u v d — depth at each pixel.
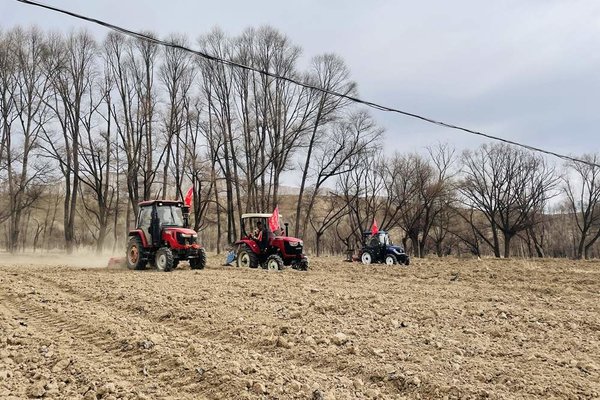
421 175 43.66
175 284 11.38
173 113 33.12
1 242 54.03
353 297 9.46
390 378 4.78
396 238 60.41
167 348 5.73
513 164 45.19
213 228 56.50
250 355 5.51
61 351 5.74
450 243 53.62
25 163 31.11
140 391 4.49
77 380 4.81
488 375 4.84
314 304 8.49
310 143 34.97
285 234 18.42
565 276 15.61
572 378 4.77
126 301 8.94
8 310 8.33
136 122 32.50
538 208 47.53
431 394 4.43
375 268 19.17
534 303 9.30
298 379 4.72
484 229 54.62
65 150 32.12
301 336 6.30
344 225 58.47
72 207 31.72
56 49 31.02
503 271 17.66
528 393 4.39
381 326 6.94
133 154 33.03
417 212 44.59
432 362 5.25
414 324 7.11
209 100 34.12
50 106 31.14
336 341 6.02
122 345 5.98
